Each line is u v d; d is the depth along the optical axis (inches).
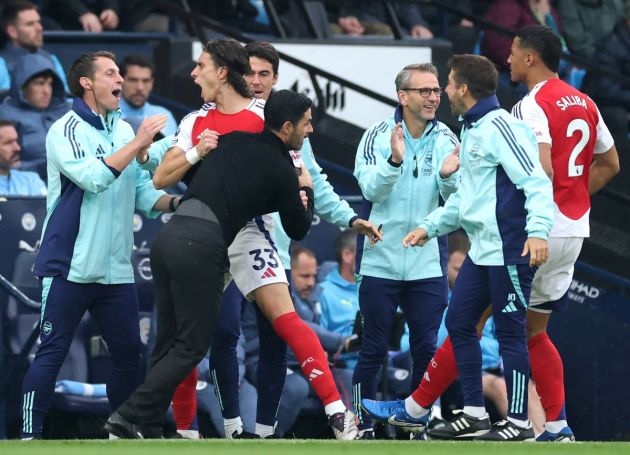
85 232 917.8
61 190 923.4
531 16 1470.2
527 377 869.2
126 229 935.0
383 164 948.0
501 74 1413.6
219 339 945.5
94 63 924.6
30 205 1120.2
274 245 891.4
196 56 1386.6
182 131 861.8
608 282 1258.6
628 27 1513.3
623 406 1254.9
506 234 859.4
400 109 980.6
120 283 932.6
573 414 1258.6
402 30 1510.8
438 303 976.9
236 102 859.4
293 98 834.2
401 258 971.9
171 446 719.1
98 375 1147.3
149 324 1141.7
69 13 1451.8
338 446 724.0
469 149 871.1
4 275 1112.8
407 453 699.4
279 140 836.0
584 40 1501.0
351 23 1496.1
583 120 912.9
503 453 704.4
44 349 922.1
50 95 1288.1
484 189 864.9
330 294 1189.1
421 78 959.6
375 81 1368.1
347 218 962.7
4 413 1108.5
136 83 1290.6
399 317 1067.9
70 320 922.1
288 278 974.4
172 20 1423.5
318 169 961.5
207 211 814.5
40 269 919.7
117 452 692.1
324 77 1278.3
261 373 960.3
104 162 896.3
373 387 984.9
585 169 920.3
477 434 881.5
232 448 711.1
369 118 1354.6
